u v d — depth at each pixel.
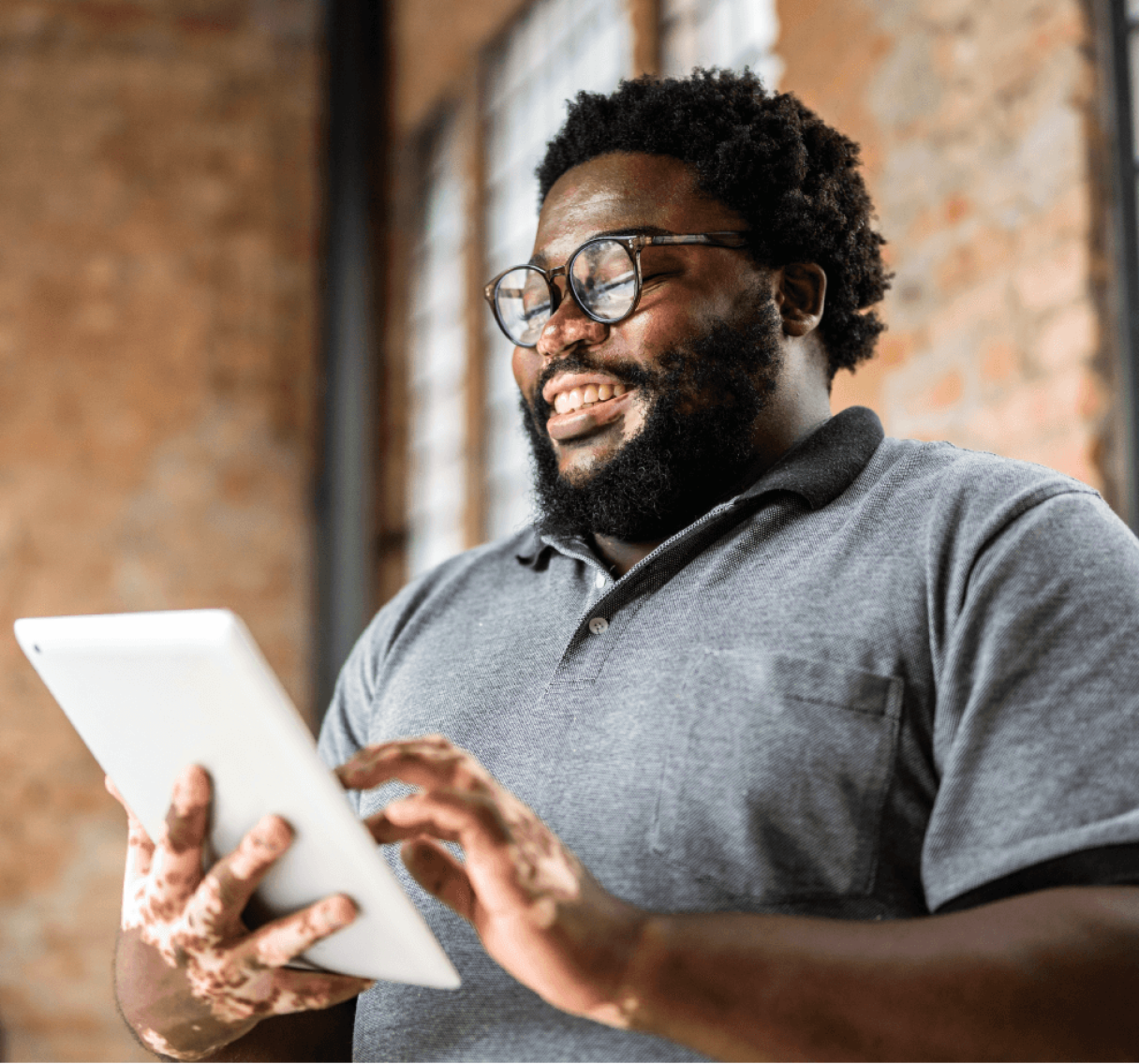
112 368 4.38
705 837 0.87
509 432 4.00
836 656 0.89
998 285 1.95
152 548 4.32
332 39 4.75
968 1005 0.74
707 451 1.07
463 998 0.92
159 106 4.54
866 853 0.84
